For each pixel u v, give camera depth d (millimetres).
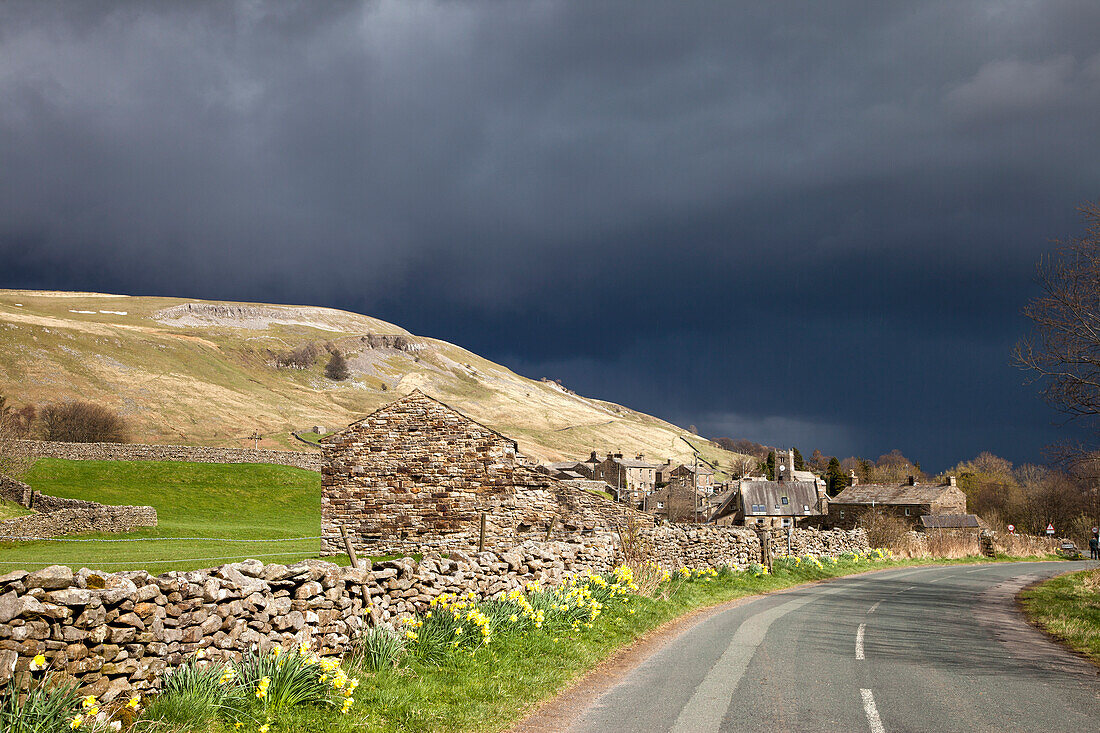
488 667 10773
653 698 9680
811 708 9117
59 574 7117
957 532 62219
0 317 184000
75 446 70125
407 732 8117
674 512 73438
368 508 30484
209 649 8477
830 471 106875
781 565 31984
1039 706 9289
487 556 14633
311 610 9961
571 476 104375
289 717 7887
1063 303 22859
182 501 63906
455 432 30688
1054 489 88000
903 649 13492
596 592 16688
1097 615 18703
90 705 6570
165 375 194750
